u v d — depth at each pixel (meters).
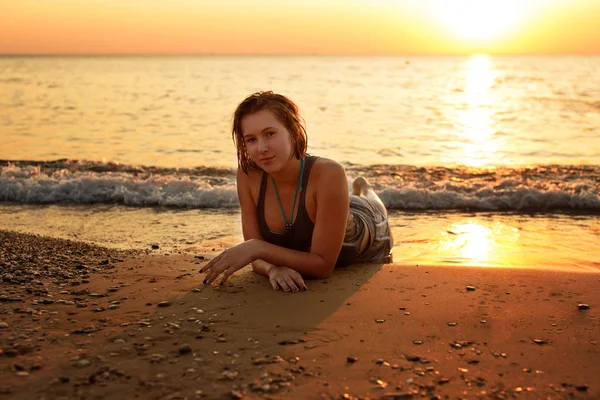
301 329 2.49
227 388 1.94
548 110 22.42
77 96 29.41
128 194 7.09
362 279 3.30
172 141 13.95
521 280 3.24
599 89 35.41
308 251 3.38
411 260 4.22
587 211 6.46
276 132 2.96
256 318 2.63
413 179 8.33
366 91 34.47
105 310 2.75
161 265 3.70
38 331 2.46
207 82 45.25
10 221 5.94
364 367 2.11
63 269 3.56
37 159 11.01
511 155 11.84
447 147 13.07
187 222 5.89
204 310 2.74
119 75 59.50
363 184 4.45
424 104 25.44
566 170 9.16
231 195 6.90
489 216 6.23
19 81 45.00
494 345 2.31
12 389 1.93
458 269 3.51
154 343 2.33
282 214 3.26
